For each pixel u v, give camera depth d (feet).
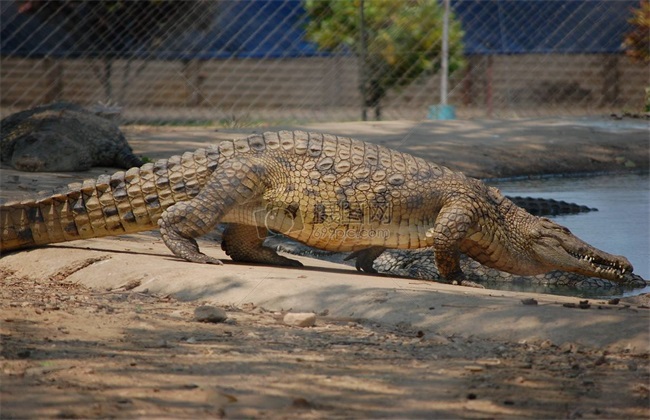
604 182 134.82
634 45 207.92
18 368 38.81
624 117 185.57
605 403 36.17
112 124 122.93
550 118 178.50
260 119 182.50
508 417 34.35
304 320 49.24
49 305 52.06
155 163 65.16
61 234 66.28
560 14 209.56
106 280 60.75
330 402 35.60
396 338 46.73
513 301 52.47
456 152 139.64
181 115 189.67
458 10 205.46
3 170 108.06
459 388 37.81
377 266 80.69
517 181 135.64
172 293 57.47
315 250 84.64
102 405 34.30
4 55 189.98
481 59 209.87
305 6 197.88
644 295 60.29
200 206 63.26
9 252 68.08
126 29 191.21
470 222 64.64
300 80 209.26
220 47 200.03
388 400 36.01
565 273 75.72
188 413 33.73
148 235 78.07
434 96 204.13
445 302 51.85
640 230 92.89
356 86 203.82
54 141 110.22
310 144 65.10
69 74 201.57
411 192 64.64
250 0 195.93
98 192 65.21
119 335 45.47
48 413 33.32
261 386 37.40
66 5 189.67
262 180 63.98
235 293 56.18
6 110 193.88
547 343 45.01
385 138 146.30
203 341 44.91
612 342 44.29
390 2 193.88
